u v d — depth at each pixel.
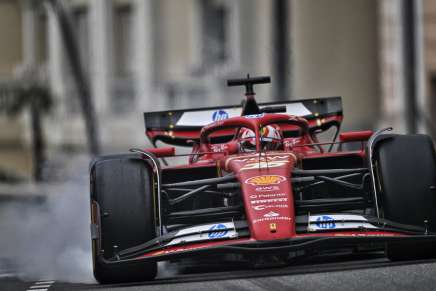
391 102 85.12
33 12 111.19
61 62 106.19
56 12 83.19
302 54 88.75
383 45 87.06
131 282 25.50
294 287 22.25
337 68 91.62
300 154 27.72
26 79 109.44
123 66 101.12
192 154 27.97
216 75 92.88
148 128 34.53
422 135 25.94
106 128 100.25
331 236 23.56
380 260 26.77
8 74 113.19
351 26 91.06
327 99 34.56
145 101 97.62
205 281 24.22
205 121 34.69
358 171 26.27
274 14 74.25
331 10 91.38
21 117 115.81
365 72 90.25
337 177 26.94
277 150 28.78
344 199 26.22
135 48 99.69
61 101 106.88
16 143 116.94
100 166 25.42
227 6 93.19
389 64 85.44
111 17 100.88
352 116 91.06
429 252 25.72
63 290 24.80
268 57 88.25
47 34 110.50
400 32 82.00
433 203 25.12
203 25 94.69
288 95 73.62
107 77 100.75
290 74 74.25
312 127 34.44
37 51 111.56
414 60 70.50
